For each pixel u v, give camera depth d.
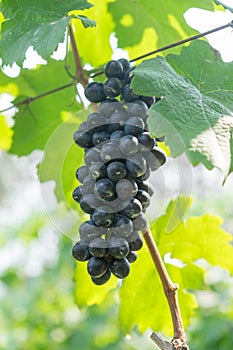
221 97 0.74
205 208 2.13
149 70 0.72
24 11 0.79
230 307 1.71
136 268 0.90
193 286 0.93
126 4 0.94
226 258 0.93
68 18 0.77
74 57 0.88
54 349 1.89
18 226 2.36
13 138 0.98
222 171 0.66
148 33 0.96
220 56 0.77
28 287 2.06
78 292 0.92
